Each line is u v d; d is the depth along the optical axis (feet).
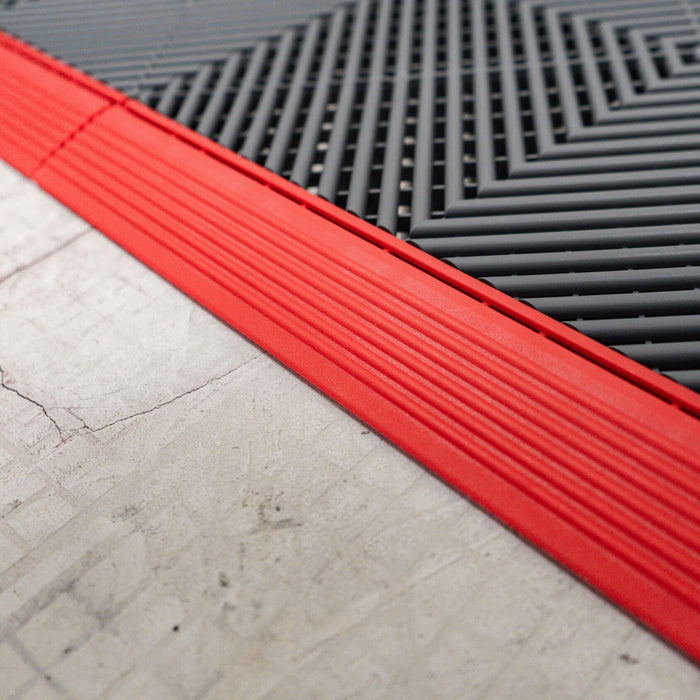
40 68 10.25
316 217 7.16
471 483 5.10
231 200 7.52
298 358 6.11
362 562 4.94
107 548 5.24
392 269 6.48
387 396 5.67
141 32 10.85
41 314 7.24
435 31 9.68
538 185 7.23
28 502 5.63
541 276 6.30
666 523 4.64
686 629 4.28
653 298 5.97
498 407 5.40
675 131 7.58
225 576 4.98
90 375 6.53
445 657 4.46
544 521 4.83
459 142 7.95
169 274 7.14
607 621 4.51
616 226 6.72
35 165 8.88
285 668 4.52
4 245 8.13
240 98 9.18
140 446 5.87
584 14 9.59
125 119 8.97
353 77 9.17
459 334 5.89
